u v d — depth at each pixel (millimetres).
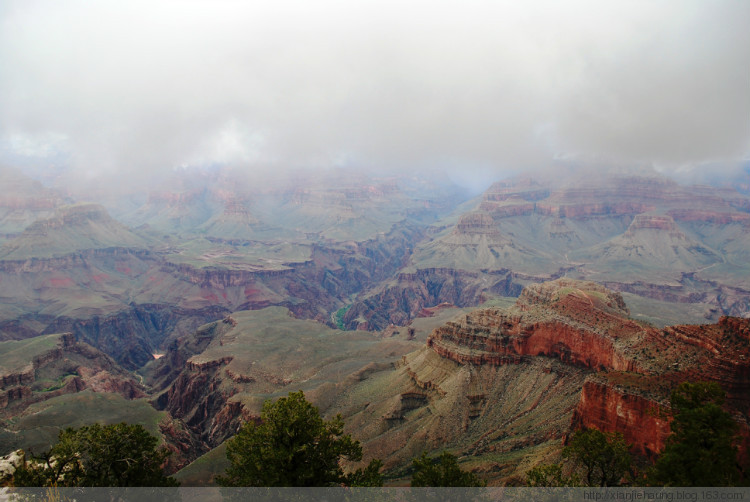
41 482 54281
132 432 56656
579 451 57625
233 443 55188
